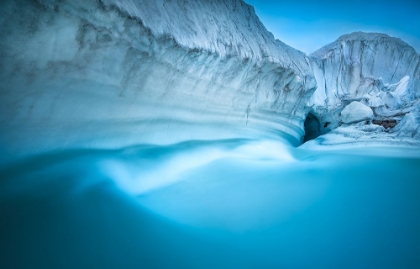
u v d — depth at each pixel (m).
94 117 3.42
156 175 3.72
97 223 2.38
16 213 2.23
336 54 13.58
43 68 2.57
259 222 2.88
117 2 2.69
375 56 13.82
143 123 4.27
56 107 2.94
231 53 5.04
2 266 1.82
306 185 4.12
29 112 2.71
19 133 2.72
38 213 2.28
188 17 4.32
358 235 2.66
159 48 3.55
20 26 2.20
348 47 13.88
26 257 1.92
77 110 3.17
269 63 6.25
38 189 2.52
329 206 3.32
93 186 2.79
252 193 3.72
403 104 10.36
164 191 3.43
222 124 6.25
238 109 6.47
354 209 3.25
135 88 3.72
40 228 2.16
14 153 2.70
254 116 7.21
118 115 3.76
